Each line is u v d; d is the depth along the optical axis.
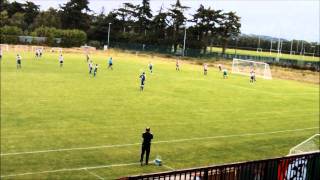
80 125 28.50
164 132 28.55
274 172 13.66
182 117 34.19
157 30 155.38
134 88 48.88
